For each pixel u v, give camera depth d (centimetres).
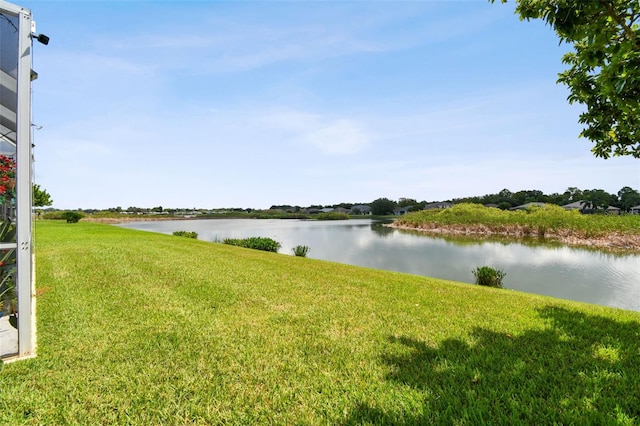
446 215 4178
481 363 326
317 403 257
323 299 582
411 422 233
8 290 371
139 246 1320
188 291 605
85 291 583
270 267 938
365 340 387
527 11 313
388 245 2395
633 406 252
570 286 1123
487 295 662
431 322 460
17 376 288
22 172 323
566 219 2894
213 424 233
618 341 390
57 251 1085
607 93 308
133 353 339
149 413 243
